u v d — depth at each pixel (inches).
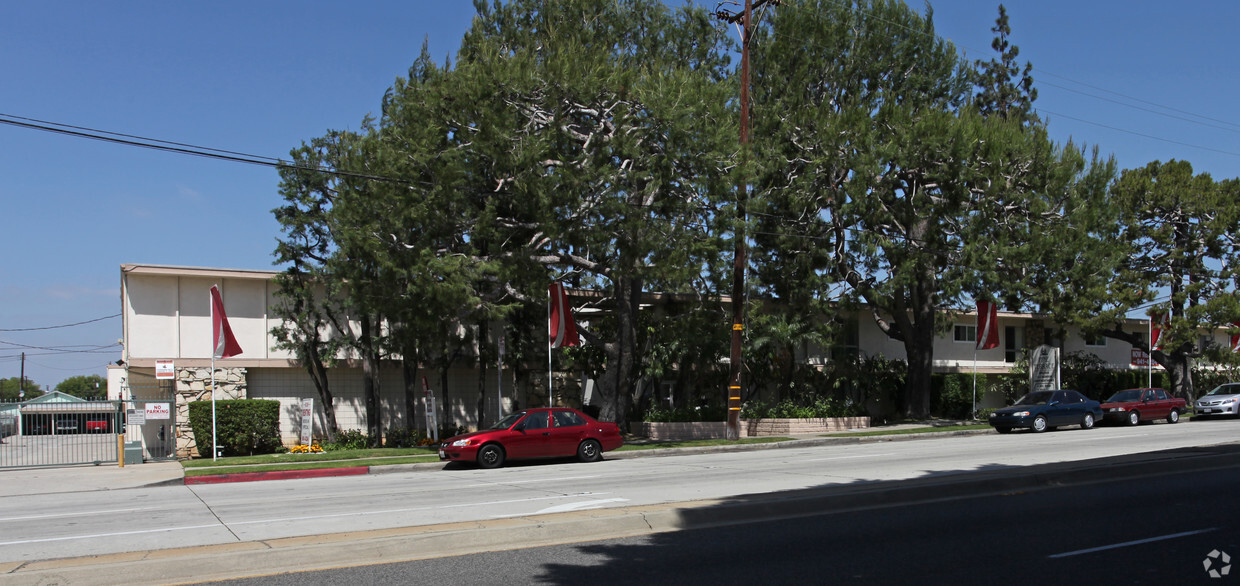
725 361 1298.0
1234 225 1594.5
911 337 1445.6
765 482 616.7
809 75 1283.2
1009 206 1243.8
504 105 897.5
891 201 1238.9
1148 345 1756.9
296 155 1040.2
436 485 661.3
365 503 544.1
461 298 865.5
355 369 1155.9
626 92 922.1
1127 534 390.3
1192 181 1604.3
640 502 518.6
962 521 429.7
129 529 454.3
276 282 1067.9
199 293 1085.1
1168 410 1350.9
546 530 394.0
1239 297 1574.8
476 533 379.2
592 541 385.7
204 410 1007.6
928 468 696.4
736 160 954.1
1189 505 469.4
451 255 872.9
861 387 1469.0
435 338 982.4
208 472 806.5
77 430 1425.9
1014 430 1254.3
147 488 732.7
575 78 885.8
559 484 639.8
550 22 1047.0
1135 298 1551.4
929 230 1259.8
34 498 667.4
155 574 323.0
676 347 1192.8
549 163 911.7
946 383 1569.9
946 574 320.5
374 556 353.7
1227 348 1756.9
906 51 1304.1
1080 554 350.6
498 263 898.7
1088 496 508.1
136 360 1042.1
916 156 1194.0
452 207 892.6
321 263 1064.2
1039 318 1733.5
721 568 332.5
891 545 373.4
